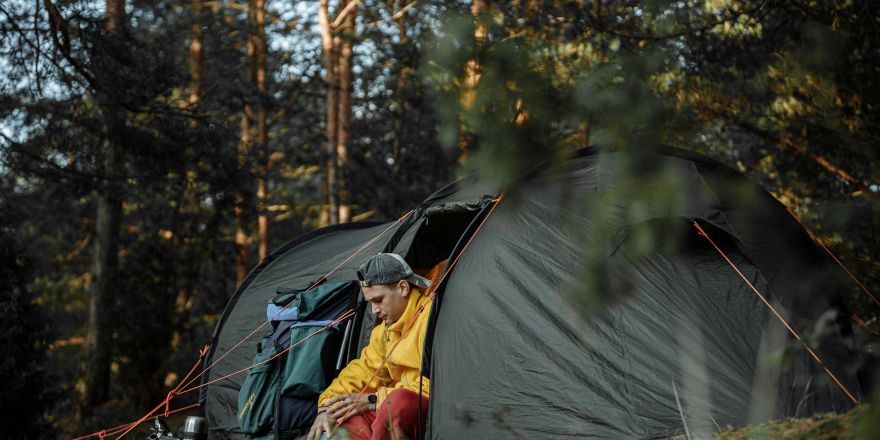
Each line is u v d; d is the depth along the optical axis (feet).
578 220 7.18
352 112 60.08
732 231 12.12
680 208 6.51
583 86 7.65
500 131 7.05
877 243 11.53
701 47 18.47
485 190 16.28
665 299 11.84
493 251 13.19
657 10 11.98
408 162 55.77
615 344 11.62
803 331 11.25
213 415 18.57
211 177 45.96
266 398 14.97
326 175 61.00
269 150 58.59
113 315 51.65
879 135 12.07
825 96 10.50
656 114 7.18
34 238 59.41
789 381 10.78
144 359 52.44
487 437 11.77
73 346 61.72
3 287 34.40
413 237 17.06
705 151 13.52
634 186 6.54
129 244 57.62
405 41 49.90
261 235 58.44
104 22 35.45
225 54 60.13
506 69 7.24
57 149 37.35
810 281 11.76
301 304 15.39
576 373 11.60
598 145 6.97
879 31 12.67
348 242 20.42
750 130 21.01
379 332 14.55
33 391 34.71
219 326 20.84
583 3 22.52
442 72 7.57
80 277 66.23
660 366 11.27
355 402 13.74
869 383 10.61
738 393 10.81
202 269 58.85
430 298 13.99
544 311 12.25
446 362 12.69
